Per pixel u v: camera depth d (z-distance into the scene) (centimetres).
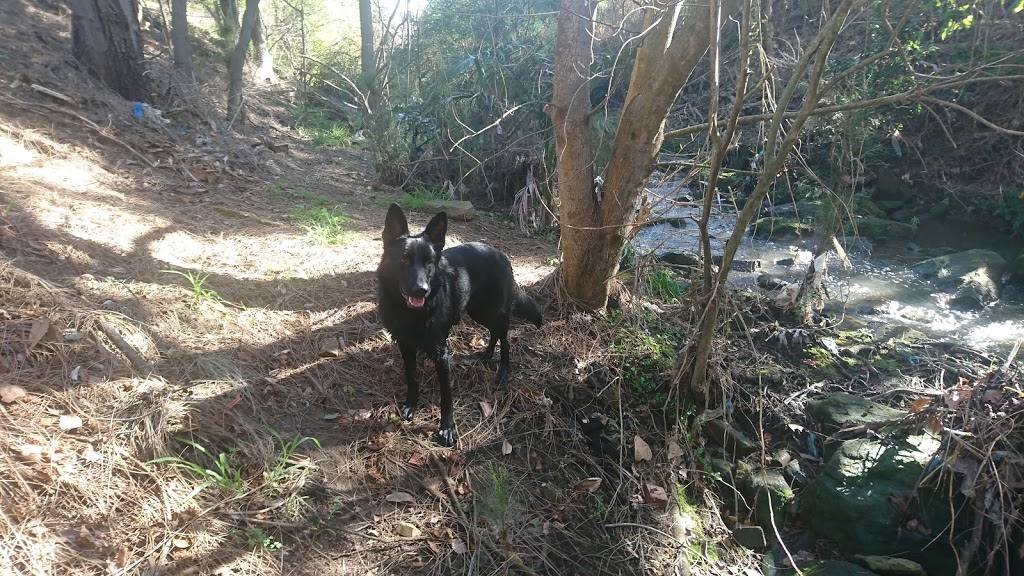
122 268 239
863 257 490
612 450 230
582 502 206
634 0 243
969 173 594
